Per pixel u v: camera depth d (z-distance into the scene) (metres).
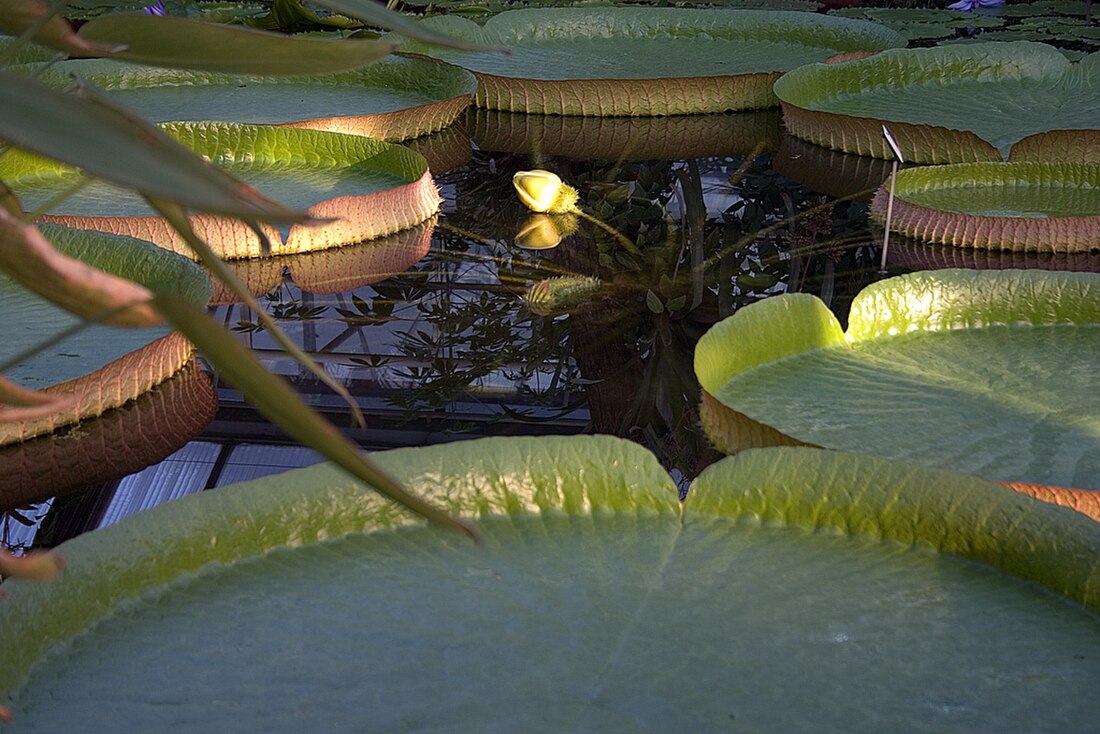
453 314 2.27
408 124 3.43
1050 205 2.79
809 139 3.43
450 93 3.71
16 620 1.08
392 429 1.85
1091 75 3.77
